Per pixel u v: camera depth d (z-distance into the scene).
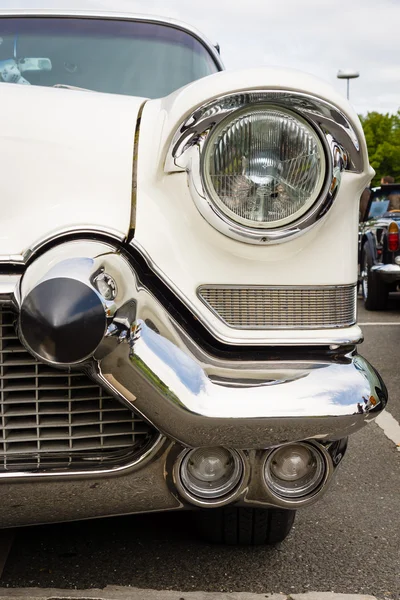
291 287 1.59
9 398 1.51
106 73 2.68
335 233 1.61
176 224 1.55
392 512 2.24
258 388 1.48
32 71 2.68
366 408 1.49
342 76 20.05
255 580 1.78
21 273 1.45
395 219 7.10
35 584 1.74
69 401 1.51
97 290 1.39
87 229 1.48
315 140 1.51
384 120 37.62
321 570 1.84
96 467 1.50
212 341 1.55
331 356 1.59
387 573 1.84
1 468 1.48
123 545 1.95
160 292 1.53
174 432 1.46
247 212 1.53
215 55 2.88
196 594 1.71
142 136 1.63
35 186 1.52
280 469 1.59
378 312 7.05
